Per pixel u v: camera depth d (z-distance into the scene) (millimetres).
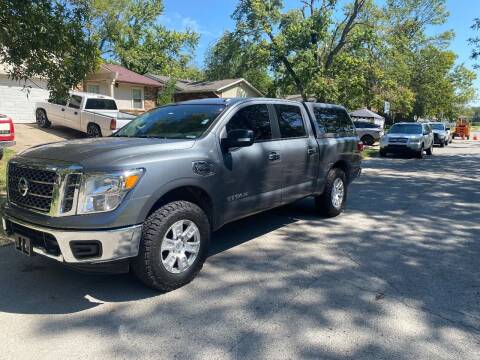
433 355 3064
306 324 3473
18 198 3945
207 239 4312
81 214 3514
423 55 44156
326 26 22469
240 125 4949
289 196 5789
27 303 3766
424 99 45500
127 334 3277
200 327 3400
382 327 3449
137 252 3707
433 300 3963
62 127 19078
